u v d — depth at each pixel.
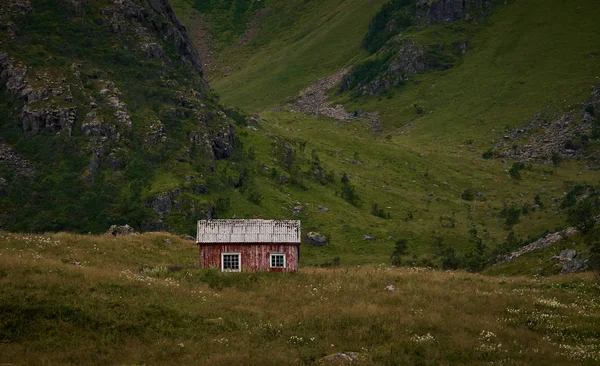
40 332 42.06
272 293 55.69
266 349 42.25
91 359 39.84
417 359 40.84
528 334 45.56
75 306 44.91
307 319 48.38
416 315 49.44
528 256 107.00
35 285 46.75
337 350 42.50
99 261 62.84
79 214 173.62
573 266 85.25
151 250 75.31
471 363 40.16
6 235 64.94
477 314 50.81
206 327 46.12
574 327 47.00
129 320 45.03
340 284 59.31
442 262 157.88
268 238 65.44
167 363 39.56
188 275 59.12
